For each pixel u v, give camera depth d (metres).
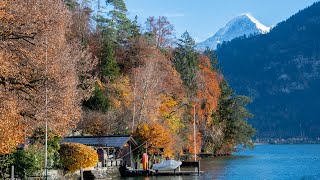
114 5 93.06
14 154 35.56
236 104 110.81
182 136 80.75
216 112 105.50
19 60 32.53
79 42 69.12
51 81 35.03
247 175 57.91
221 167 71.56
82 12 83.25
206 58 107.19
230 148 111.38
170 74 83.50
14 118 28.05
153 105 69.44
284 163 85.56
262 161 91.00
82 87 59.19
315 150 173.88
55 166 40.72
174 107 79.44
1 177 34.00
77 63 60.25
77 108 40.19
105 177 49.97
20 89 32.47
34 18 31.08
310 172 64.06
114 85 72.12
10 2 30.31
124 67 85.19
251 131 112.62
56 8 35.19
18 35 30.62
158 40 97.25
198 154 98.56
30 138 40.25
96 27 87.94
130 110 68.69
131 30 94.12
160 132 62.22
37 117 34.47
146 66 73.88
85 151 43.12
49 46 34.56
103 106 66.25
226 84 111.81
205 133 98.06
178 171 56.62
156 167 55.56
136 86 70.88
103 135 59.16
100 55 78.69
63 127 38.47
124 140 54.88
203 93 96.62
